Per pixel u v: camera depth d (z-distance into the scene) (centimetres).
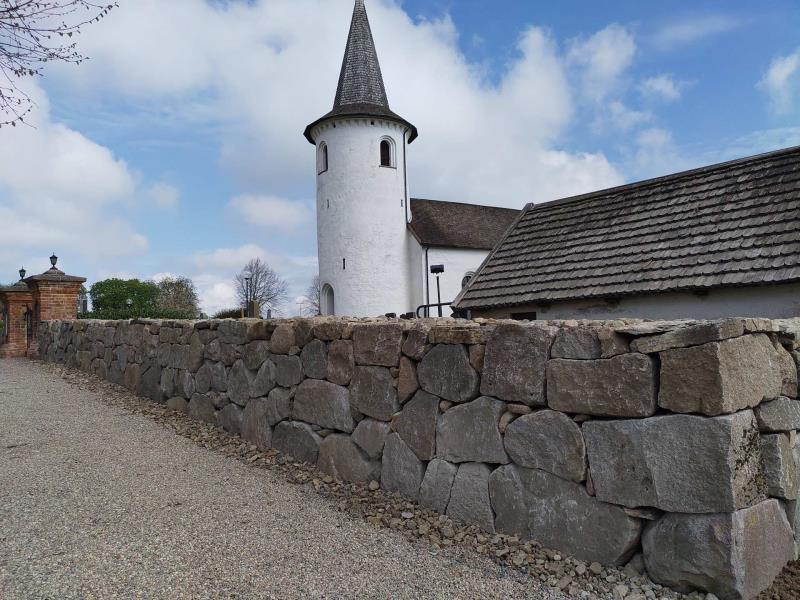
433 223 2891
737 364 262
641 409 279
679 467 265
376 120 2750
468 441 364
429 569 307
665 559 271
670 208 873
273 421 557
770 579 268
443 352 386
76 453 539
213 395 670
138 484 447
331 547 335
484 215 3153
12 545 327
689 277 739
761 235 721
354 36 2892
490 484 350
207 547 331
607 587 280
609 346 294
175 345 772
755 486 267
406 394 412
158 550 325
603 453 295
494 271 1029
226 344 650
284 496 429
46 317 1512
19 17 492
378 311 2719
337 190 2752
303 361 523
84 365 1160
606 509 294
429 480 388
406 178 2927
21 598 266
